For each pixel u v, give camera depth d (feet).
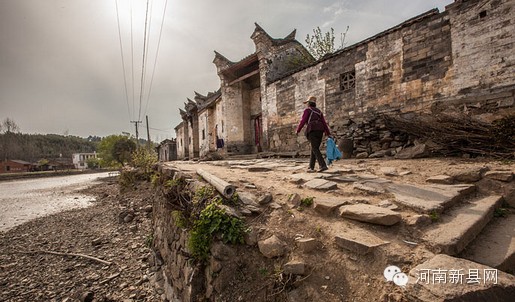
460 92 22.75
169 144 123.54
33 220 36.27
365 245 6.59
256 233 8.77
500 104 20.17
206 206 10.04
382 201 9.56
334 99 33.73
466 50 22.41
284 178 14.94
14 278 18.25
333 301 5.98
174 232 14.37
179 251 12.66
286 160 30.55
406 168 15.81
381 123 26.25
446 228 7.09
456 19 23.02
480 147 17.01
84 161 259.39
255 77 57.00
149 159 52.47
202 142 75.61
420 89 25.45
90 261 20.68
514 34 19.95
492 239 6.95
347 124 31.27
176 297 12.44
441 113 20.61
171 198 14.32
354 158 26.94
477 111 21.31
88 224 31.96
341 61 32.94
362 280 6.08
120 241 24.95
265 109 45.21
